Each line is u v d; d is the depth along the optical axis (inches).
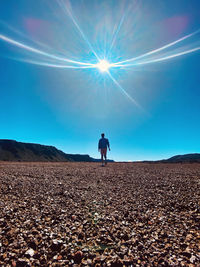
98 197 203.0
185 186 240.5
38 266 87.5
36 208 163.5
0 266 85.9
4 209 154.8
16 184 246.4
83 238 115.2
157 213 154.8
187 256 94.3
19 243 104.2
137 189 236.1
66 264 89.7
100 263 90.3
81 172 383.6
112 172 390.6
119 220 142.6
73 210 161.9
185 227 127.4
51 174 343.6
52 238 112.5
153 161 810.8
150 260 91.8
